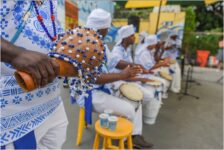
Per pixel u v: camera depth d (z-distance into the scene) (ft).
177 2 20.43
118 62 7.93
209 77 23.48
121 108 7.25
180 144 8.76
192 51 23.77
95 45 2.32
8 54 1.67
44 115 2.68
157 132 9.66
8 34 2.21
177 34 17.65
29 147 2.57
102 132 6.24
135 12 21.30
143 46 12.57
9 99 2.34
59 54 2.14
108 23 6.80
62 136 3.12
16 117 2.42
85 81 2.38
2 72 2.28
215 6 32.22
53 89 2.73
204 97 15.47
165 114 11.82
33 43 2.37
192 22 19.77
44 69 1.75
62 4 7.42
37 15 2.41
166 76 13.94
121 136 6.12
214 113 12.36
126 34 8.98
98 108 7.36
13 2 2.17
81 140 8.36
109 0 12.60
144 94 9.23
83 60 2.22
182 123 10.76
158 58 14.52
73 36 2.27
